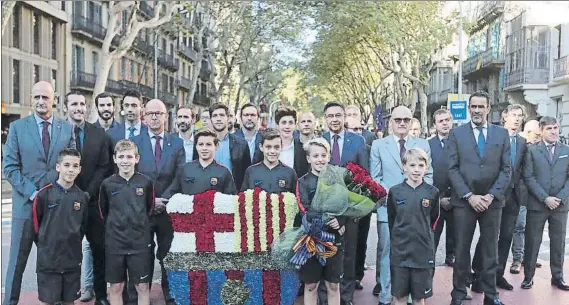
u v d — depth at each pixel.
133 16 17.62
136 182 5.68
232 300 5.35
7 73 27.12
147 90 42.41
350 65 38.22
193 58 55.25
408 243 5.67
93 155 6.14
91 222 6.13
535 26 28.47
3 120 27.08
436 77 42.47
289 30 27.88
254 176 6.02
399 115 6.46
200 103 59.09
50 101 5.91
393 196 5.78
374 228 11.49
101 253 6.24
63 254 5.41
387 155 6.50
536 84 28.38
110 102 6.86
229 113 7.30
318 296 6.16
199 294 5.36
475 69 34.84
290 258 5.12
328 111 6.57
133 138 6.45
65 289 5.48
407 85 33.78
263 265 5.36
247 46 31.94
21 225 5.73
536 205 7.04
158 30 35.56
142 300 5.72
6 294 5.71
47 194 5.41
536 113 28.47
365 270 8.15
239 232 5.36
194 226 5.36
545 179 7.06
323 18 24.56
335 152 6.53
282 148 6.75
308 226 5.13
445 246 9.15
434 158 7.59
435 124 7.76
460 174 6.23
